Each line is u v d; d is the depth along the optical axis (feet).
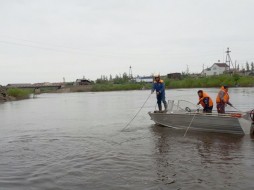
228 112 48.19
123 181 26.68
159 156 34.01
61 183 26.66
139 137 45.14
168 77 371.56
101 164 31.65
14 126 61.62
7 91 190.49
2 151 38.63
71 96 211.61
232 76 261.24
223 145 38.17
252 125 44.11
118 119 67.56
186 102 52.11
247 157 32.53
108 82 378.32
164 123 53.36
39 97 211.41
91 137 46.39
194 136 44.37
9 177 28.40
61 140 44.83
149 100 133.80
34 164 32.40
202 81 267.59
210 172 28.22
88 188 25.39
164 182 26.16
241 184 25.18
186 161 31.81
